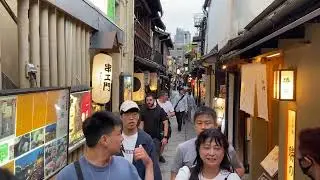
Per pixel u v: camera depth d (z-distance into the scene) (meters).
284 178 7.45
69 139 7.18
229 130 15.64
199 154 4.09
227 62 12.25
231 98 15.20
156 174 5.38
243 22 12.91
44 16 6.78
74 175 3.52
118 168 3.67
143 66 25.25
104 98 10.13
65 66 7.97
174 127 25.00
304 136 2.61
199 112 5.12
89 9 9.44
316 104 5.47
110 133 3.54
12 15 6.23
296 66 6.66
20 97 4.91
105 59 10.11
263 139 10.15
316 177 2.56
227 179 4.04
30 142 5.26
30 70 6.04
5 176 1.78
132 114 5.33
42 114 5.66
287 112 7.34
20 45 6.02
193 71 39.59
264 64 7.43
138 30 22.77
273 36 4.77
